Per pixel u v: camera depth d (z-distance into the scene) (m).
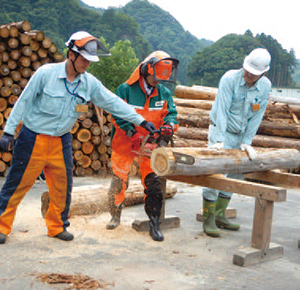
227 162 3.32
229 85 3.60
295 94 56.50
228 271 2.91
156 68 3.40
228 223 4.14
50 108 3.08
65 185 3.38
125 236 3.69
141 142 3.61
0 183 6.47
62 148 3.29
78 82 3.13
